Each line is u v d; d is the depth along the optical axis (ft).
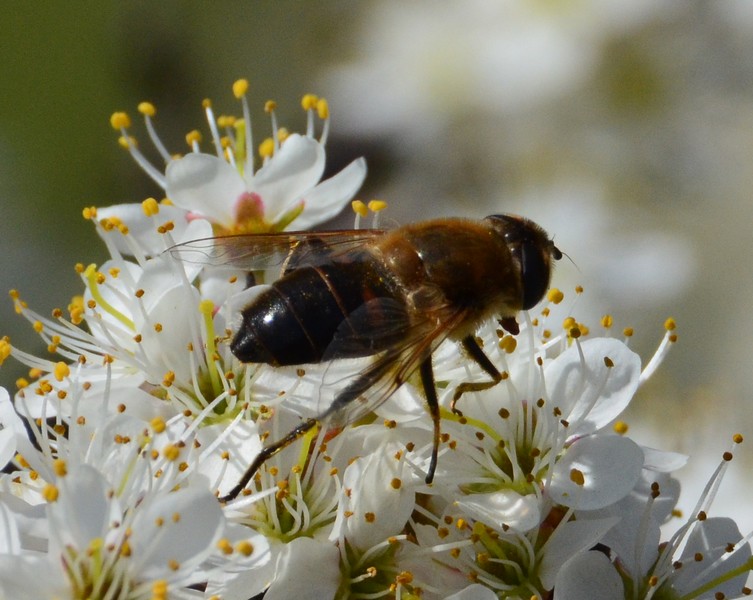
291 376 0.49
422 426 0.48
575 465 0.48
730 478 0.57
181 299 0.49
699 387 0.62
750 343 0.65
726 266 0.68
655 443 0.59
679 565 0.49
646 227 0.69
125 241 0.51
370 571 0.48
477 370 0.50
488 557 0.48
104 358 0.49
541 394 0.49
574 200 0.70
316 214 0.53
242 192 0.52
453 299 0.49
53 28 0.64
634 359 0.49
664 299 0.68
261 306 0.48
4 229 0.62
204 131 0.69
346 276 0.49
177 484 0.47
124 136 0.53
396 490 0.48
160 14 0.68
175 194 0.52
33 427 0.48
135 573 0.46
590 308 0.67
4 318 0.62
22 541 0.47
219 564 0.47
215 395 0.49
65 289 0.62
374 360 0.48
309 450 0.48
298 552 0.48
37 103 0.63
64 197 0.63
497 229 0.50
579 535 0.48
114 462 0.47
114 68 0.65
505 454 0.49
